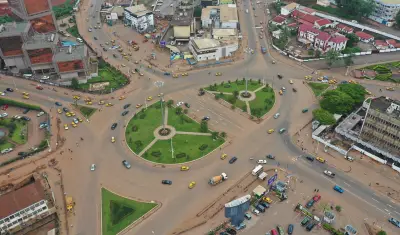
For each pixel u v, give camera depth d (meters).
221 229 165.38
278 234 160.88
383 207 173.38
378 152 199.88
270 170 196.00
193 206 176.88
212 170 196.50
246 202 160.50
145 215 172.62
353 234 158.00
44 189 185.50
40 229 169.12
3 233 163.38
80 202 179.88
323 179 189.25
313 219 167.12
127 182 190.88
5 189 189.12
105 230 165.88
